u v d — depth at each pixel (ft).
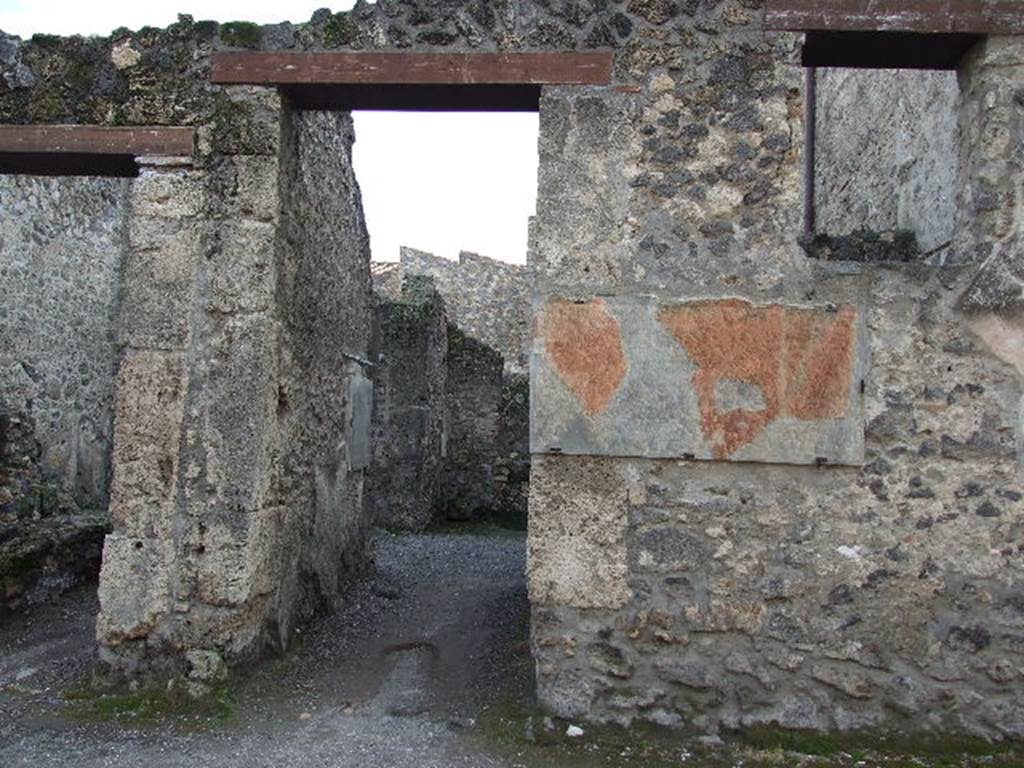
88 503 31.60
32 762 11.44
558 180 13.12
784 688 12.42
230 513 13.84
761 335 12.64
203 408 13.94
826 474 12.55
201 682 13.52
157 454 13.94
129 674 13.79
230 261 14.08
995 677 12.20
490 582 23.67
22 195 28.27
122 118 14.46
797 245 12.74
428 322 37.73
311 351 17.17
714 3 13.14
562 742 12.23
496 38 13.48
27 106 14.61
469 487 41.55
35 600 19.74
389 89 14.01
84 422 31.63
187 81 14.38
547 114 13.23
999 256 12.51
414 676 15.02
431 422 38.63
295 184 15.47
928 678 12.28
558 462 12.85
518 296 64.23
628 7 13.28
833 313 12.61
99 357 32.55
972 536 12.36
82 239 31.55
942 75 16.24
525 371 55.93
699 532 12.63
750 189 12.89
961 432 12.44
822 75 25.93
